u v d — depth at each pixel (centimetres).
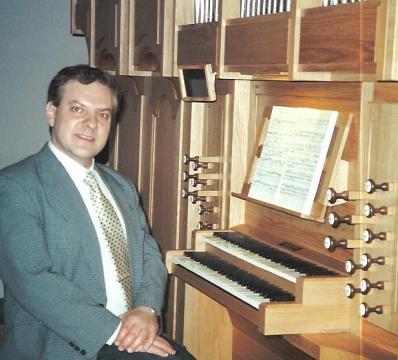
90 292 207
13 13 438
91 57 395
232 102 288
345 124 222
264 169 259
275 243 265
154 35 320
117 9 354
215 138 304
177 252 282
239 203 291
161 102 343
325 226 238
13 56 440
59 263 205
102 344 197
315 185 228
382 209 199
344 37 197
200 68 285
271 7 252
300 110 248
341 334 212
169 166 335
